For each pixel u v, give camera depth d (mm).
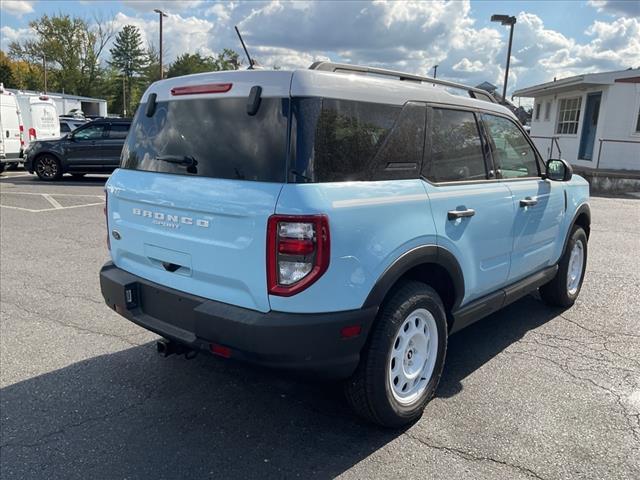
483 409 3400
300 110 2633
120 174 3455
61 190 13562
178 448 2963
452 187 3387
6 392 3537
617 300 5570
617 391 3641
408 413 3135
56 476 2713
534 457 2908
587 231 5539
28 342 4316
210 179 2854
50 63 75750
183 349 3391
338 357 2711
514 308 5320
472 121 3719
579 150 19062
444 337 3367
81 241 7852
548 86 20047
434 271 3373
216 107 2914
